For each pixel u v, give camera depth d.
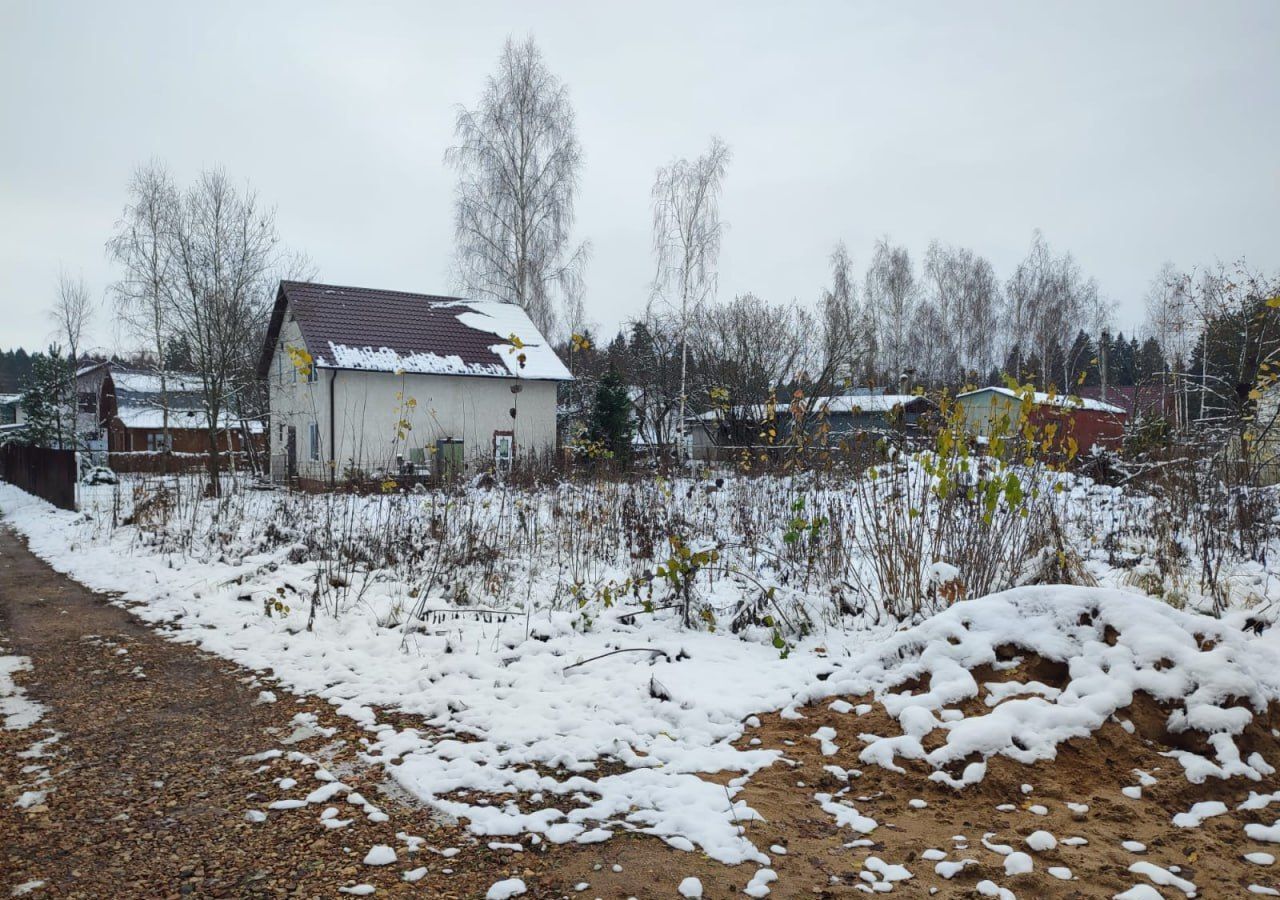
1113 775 3.74
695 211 27.73
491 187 29.11
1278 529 8.75
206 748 4.44
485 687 5.32
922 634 4.70
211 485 15.67
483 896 2.95
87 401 48.84
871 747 4.05
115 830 3.47
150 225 26.75
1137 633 4.25
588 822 3.53
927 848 3.24
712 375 29.36
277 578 8.60
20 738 4.59
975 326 42.62
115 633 7.05
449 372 25.08
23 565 10.98
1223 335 18.61
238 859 3.22
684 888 2.95
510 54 29.22
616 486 11.66
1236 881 2.94
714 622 6.50
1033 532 6.34
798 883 3.00
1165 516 8.32
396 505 11.26
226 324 23.95
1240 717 3.84
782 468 11.88
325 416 24.11
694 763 4.09
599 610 7.00
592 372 35.78
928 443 7.66
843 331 32.12
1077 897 2.84
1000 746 3.87
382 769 4.13
